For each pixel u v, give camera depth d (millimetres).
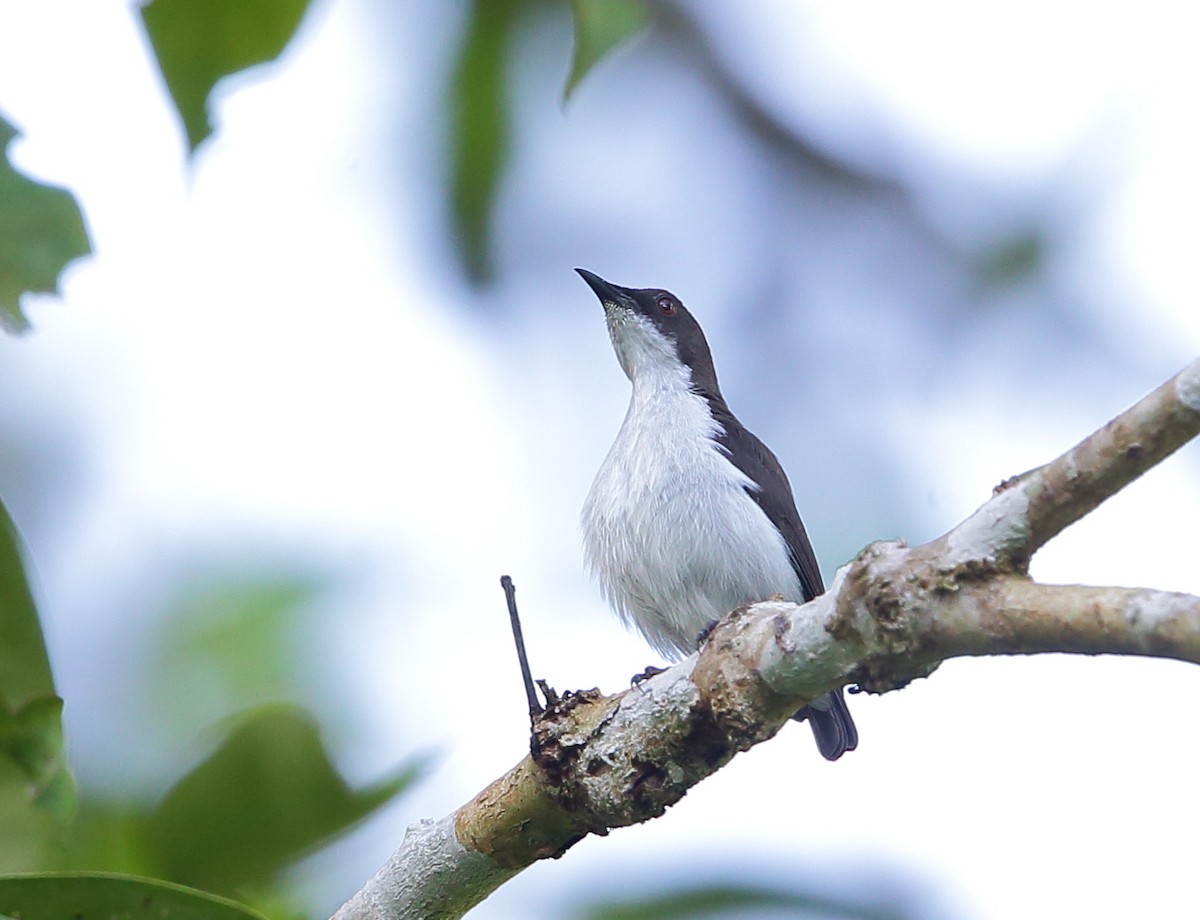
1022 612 7156
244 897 9820
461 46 15016
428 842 9609
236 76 9344
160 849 9688
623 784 9008
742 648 8633
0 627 8242
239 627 14617
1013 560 7363
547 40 14938
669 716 8844
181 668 14352
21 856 8352
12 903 7000
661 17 20188
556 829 9344
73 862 9820
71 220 9398
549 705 9344
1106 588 6953
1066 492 7156
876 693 8148
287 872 10102
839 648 8117
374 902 9633
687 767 8914
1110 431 7043
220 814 9633
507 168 16500
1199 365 6797
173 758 12469
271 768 9586
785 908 10992
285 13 9242
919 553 7738
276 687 14117
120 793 10773
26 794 8383
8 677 8297
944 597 7500
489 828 9414
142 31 9211
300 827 9680
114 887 7035
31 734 8367
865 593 7867
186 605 14836
